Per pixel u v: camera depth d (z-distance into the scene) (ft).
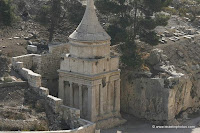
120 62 217.36
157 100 203.41
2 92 176.14
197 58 231.71
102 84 187.11
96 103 185.47
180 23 277.85
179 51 228.84
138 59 209.77
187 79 212.43
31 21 243.19
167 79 203.00
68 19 245.86
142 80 206.69
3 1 227.61
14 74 189.98
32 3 255.91
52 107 174.09
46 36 234.38
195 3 329.11
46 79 203.41
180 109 212.02
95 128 171.94
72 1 253.03
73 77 186.50
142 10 223.71
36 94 179.93
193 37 246.68
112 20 220.02
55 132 153.07
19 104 173.47
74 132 157.79
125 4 236.43
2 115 163.43
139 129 194.70
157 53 216.13
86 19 185.98
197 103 223.10
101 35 184.85
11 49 209.36
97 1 222.07
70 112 171.01
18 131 151.74
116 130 189.78
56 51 206.18
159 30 255.50
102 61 185.37
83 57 183.42
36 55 200.03
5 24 227.81
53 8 234.99
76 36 183.93
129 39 215.51
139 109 208.03
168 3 221.46
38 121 163.63
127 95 211.61
